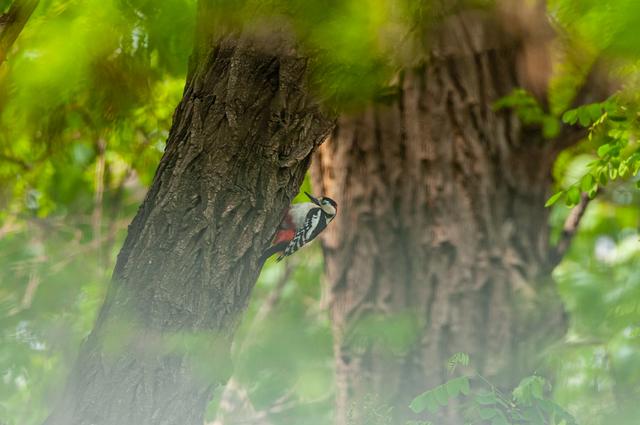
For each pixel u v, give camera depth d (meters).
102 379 7.70
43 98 11.62
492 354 11.76
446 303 11.92
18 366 14.81
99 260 15.91
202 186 7.88
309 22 7.96
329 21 7.96
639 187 11.12
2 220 16.06
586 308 15.65
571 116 10.72
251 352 16.25
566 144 12.05
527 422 10.77
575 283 15.80
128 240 7.96
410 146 12.12
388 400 11.93
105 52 10.59
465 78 11.75
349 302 12.39
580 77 12.08
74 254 15.84
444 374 11.85
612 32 9.23
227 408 15.84
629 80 11.27
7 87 11.00
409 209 12.16
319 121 8.20
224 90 8.02
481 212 11.92
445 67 11.75
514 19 11.27
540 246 12.12
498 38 11.47
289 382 16.08
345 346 12.31
